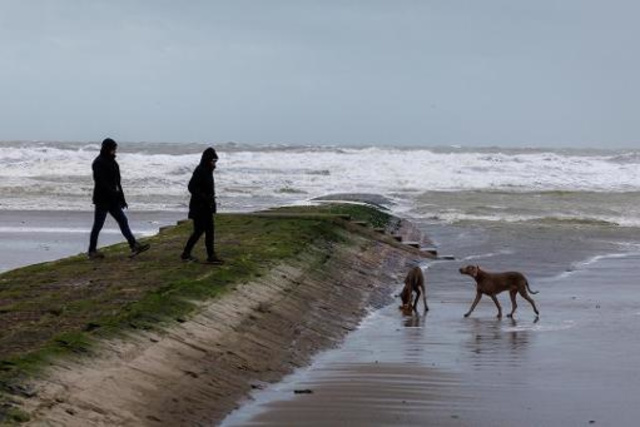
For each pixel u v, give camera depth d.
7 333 12.14
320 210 33.69
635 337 16.83
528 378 13.51
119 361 11.37
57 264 19.06
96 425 9.52
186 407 10.86
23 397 9.55
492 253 29.84
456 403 11.99
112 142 19.73
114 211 19.77
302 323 16.53
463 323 18.34
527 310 19.88
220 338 13.75
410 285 19.83
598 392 12.70
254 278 18.22
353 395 12.27
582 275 25.23
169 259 19.59
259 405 11.60
